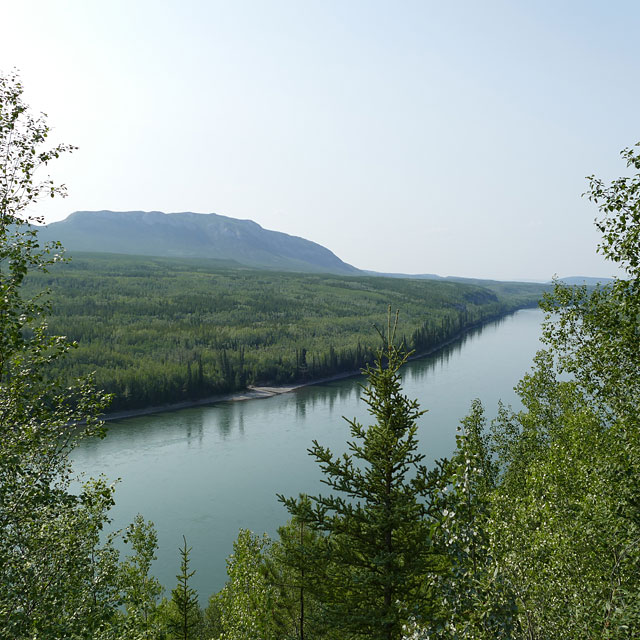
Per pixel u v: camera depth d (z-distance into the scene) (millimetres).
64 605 12172
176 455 93500
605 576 12992
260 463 88312
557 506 16672
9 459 11133
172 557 56500
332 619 13844
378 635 12977
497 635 8180
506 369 171750
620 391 13562
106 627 12938
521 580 13172
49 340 12078
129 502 71562
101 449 97688
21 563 11562
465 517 9117
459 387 140000
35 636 10594
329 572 14680
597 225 13266
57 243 12531
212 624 33875
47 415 12234
